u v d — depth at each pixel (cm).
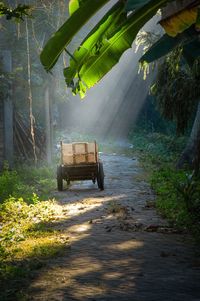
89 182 1947
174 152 3206
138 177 2056
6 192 1490
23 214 1184
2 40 2234
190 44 818
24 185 1669
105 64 645
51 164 2273
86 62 641
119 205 1336
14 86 2158
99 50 630
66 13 2600
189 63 850
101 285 648
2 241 922
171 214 1151
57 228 1056
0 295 604
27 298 593
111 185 1819
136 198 1483
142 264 754
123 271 716
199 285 644
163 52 768
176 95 1931
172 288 632
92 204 1382
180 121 1991
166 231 999
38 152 2219
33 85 2292
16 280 673
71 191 1692
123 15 616
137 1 577
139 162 2702
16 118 2144
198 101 2047
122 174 2169
